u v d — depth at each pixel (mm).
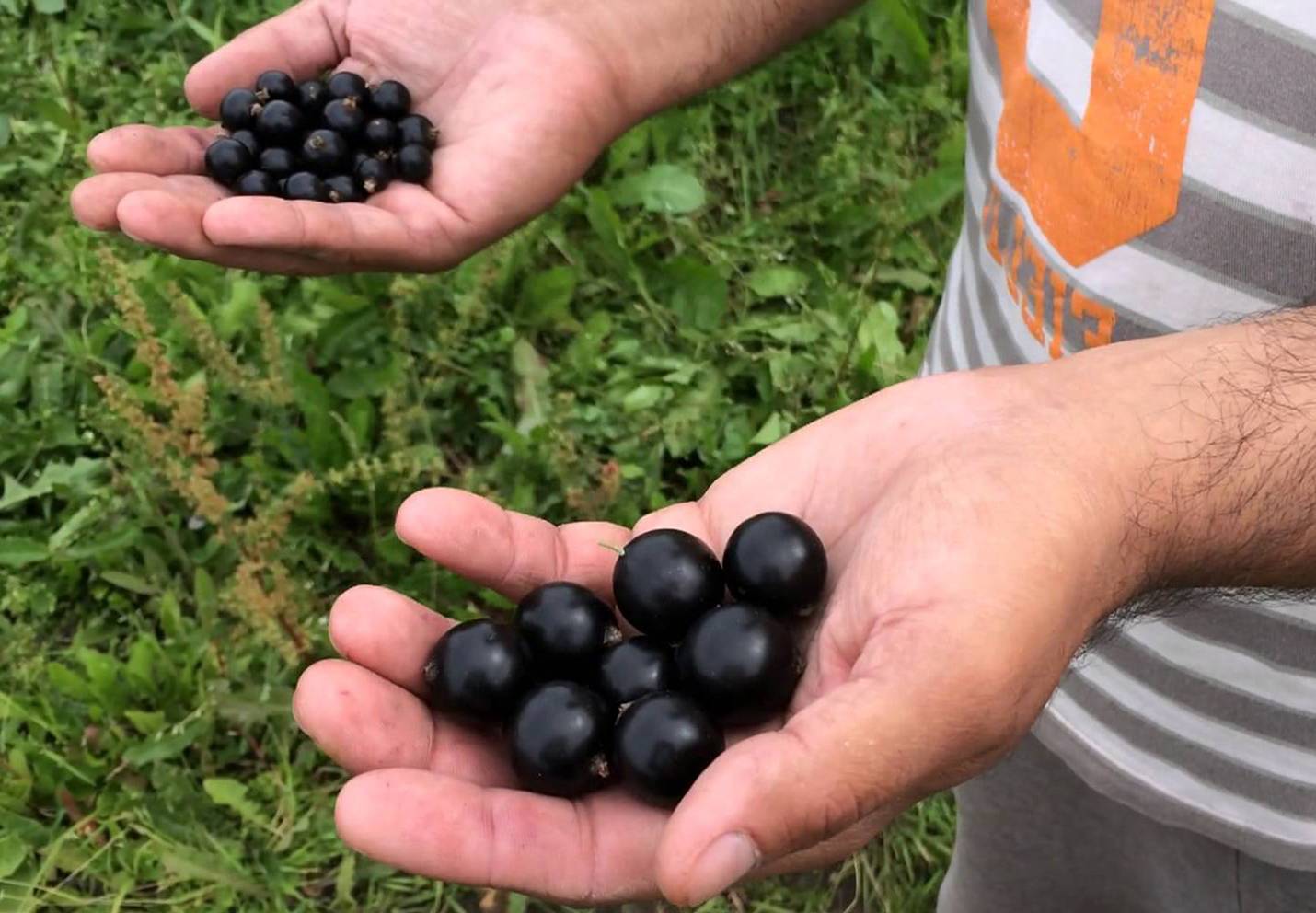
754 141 972
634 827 393
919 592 358
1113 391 373
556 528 450
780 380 817
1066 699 473
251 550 695
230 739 673
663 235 902
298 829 642
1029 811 520
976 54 470
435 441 809
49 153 952
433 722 412
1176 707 447
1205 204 397
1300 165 383
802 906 635
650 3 548
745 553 414
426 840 373
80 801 655
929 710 346
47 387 819
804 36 570
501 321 855
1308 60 375
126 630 727
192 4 1049
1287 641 420
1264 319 379
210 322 813
